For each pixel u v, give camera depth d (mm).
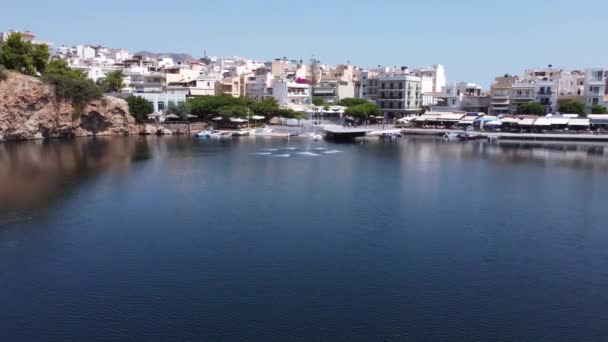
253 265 43312
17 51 136875
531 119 162250
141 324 33406
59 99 139250
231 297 37250
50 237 50375
